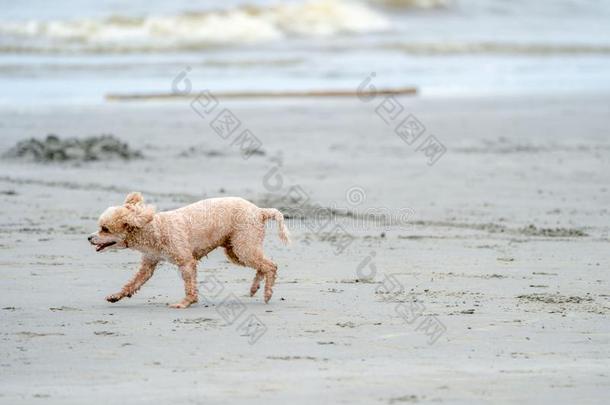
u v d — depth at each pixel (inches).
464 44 2068.2
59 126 1036.5
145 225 409.7
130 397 291.7
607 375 322.0
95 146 863.7
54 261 503.5
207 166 827.4
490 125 1101.1
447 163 859.4
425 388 304.8
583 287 460.4
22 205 653.3
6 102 1214.3
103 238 409.1
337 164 848.3
